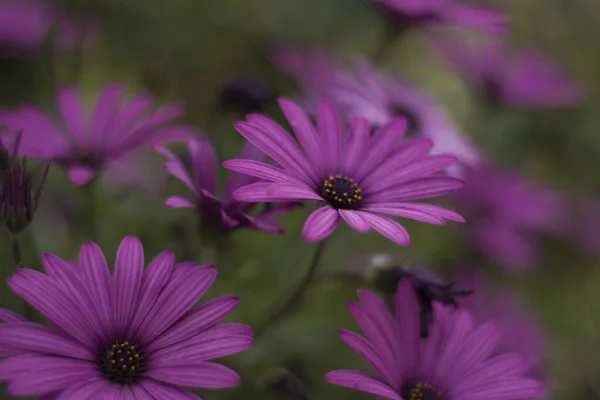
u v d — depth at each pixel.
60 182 0.57
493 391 0.43
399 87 0.59
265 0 0.92
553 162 0.84
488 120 0.70
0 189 0.42
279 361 0.54
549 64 0.71
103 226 0.56
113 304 0.40
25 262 0.52
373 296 0.42
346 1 0.95
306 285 0.47
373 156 0.45
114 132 0.51
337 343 0.58
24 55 0.64
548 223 0.69
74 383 0.38
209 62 0.84
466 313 0.44
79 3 0.80
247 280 0.55
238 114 0.54
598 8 0.96
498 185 0.67
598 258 0.76
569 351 0.69
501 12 0.60
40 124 0.50
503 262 0.67
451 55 0.68
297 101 0.55
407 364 0.43
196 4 0.87
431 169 0.44
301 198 0.41
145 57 0.82
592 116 0.84
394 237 0.40
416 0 0.57
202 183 0.45
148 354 0.40
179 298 0.40
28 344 0.38
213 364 0.39
